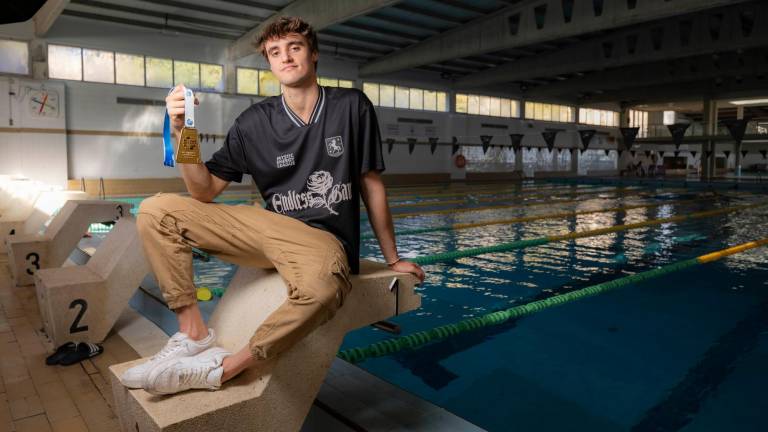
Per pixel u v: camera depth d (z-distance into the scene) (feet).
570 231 19.81
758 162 92.32
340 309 4.44
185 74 39.45
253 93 42.75
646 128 74.79
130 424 3.98
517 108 63.05
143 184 37.99
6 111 32.45
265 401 3.92
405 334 8.39
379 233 5.06
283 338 3.80
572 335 8.38
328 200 4.50
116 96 36.55
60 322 6.77
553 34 32.24
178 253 4.15
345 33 39.88
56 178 34.35
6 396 5.51
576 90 56.70
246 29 37.47
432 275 12.53
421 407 5.02
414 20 37.09
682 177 69.67
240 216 4.28
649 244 17.01
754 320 9.06
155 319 8.18
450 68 52.19
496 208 28.76
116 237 7.89
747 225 21.48
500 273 12.77
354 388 5.44
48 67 34.04
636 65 51.08
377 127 4.74
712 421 5.55
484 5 34.81
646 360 7.31
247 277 4.97
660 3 26.48
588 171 72.54
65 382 5.86
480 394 6.30
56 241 10.34
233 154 4.61
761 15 33.17
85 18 34.37
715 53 39.09
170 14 34.40
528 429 5.44
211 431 3.60
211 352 3.96
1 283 10.41
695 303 10.16
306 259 3.99
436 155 55.93
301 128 4.45
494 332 8.55
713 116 63.57
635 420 5.61
